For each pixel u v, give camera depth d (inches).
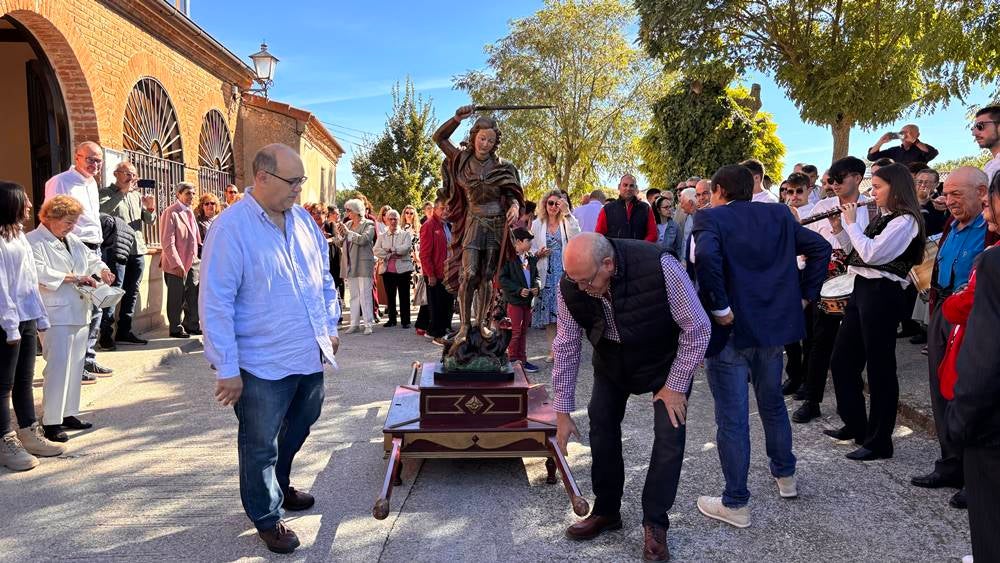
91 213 230.2
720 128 550.9
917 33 423.2
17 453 158.2
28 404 165.8
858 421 171.3
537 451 148.8
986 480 79.0
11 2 237.6
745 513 130.9
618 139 949.2
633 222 301.0
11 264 154.7
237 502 141.7
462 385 158.6
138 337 307.0
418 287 388.2
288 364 117.1
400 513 136.6
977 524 80.4
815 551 121.3
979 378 75.6
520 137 932.0
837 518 133.8
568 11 938.7
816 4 489.7
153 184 300.2
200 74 421.7
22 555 118.8
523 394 156.8
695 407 211.5
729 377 129.2
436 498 143.9
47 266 173.2
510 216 164.6
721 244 127.7
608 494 126.1
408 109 997.8
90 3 290.7
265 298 115.0
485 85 954.1
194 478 154.0
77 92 289.3
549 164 976.3
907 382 217.6
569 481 134.4
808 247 135.8
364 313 353.1
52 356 175.2
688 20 522.6
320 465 162.9
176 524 131.3
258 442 116.2
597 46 937.5
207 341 109.6
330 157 743.7
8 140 359.9
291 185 115.1
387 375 254.7
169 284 308.0
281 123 514.9
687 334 111.7
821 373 193.2
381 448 174.6
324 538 125.8
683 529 130.0
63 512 136.3
